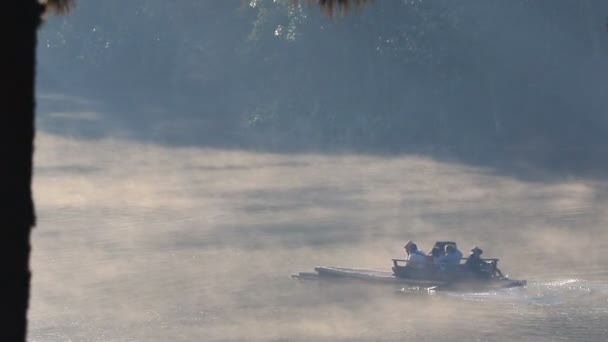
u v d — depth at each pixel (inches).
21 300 770.8
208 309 3506.4
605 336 3102.9
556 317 3334.2
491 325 3267.7
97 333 3191.4
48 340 3097.9
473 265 3890.3
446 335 3127.5
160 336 3129.9
